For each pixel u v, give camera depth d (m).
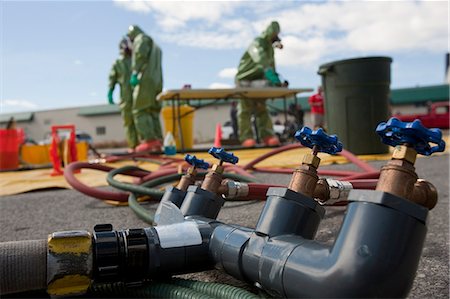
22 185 5.38
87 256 1.11
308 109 35.53
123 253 1.16
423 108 40.62
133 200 2.93
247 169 5.05
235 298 1.10
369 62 6.82
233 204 3.18
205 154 9.11
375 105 6.89
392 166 0.86
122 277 1.19
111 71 11.16
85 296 1.23
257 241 1.09
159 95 9.45
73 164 3.73
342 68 6.96
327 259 0.87
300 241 1.00
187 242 1.26
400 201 0.81
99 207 3.42
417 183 0.88
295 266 0.93
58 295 1.15
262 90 9.38
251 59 10.09
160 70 9.53
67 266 1.08
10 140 8.24
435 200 0.90
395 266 0.79
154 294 1.20
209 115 41.03
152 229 1.26
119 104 11.16
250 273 1.09
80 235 1.11
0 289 1.06
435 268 1.60
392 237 0.79
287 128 13.11
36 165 9.64
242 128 10.94
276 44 10.01
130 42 10.89
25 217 3.14
